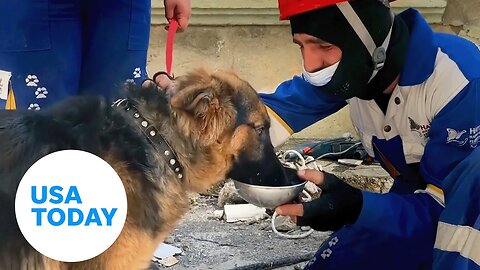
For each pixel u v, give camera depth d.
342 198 1.73
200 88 1.63
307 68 1.74
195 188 1.71
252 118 1.69
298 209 1.73
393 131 1.84
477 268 1.64
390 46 1.72
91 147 1.58
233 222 2.60
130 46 2.10
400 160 1.88
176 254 2.36
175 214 1.68
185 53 3.24
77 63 2.08
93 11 2.07
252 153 1.71
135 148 1.60
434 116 1.76
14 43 2.00
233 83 1.69
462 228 1.67
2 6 1.97
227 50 3.26
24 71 2.03
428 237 1.79
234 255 2.38
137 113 1.62
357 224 1.76
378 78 1.75
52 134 1.58
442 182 1.76
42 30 2.00
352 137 3.21
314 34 1.68
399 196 1.81
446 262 1.68
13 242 1.55
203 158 1.67
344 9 1.64
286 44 3.27
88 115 1.61
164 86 1.67
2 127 1.59
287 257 2.36
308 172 1.74
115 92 1.66
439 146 1.76
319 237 2.51
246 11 3.19
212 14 3.18
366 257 1.92
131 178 1.59
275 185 1.72
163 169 1.62
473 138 1.72
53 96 2.06
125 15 2.08
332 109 1.98
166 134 1.62
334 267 1.96
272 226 2.52
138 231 1.59
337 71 1.71
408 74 1.74
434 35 1.78
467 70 1.72
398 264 1.88
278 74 3.29
